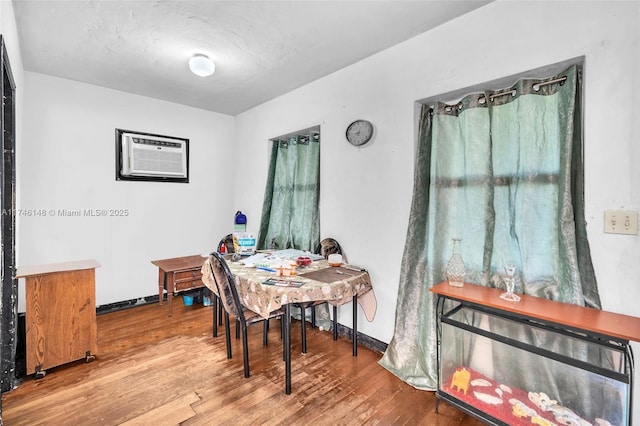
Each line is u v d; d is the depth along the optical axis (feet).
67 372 6.97
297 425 5.43
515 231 6.06
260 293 6.43
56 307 6.96
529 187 5.78
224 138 13.85
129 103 11.19
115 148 10.95
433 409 5.93
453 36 6.68
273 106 11.73
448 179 6.97
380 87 8.08
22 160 9.24
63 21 6.75
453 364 5.83
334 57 8.38
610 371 4.16
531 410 5.07
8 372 6.26
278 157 12.00
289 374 6.31
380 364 7.45
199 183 13.10
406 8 6.30
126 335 8.95
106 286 10.91
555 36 5.39
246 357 6.86
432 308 6.79
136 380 6.72
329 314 9.46
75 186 10.20
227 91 11.00
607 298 4.93
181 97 11.64
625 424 4.15
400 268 7.59
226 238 11.35
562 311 4.76
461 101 6.83
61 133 9.90
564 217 5.25
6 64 5.69
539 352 4.68
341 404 6.02
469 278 6.61
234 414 5.69
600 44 4.97
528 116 5.80
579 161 5.30
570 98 5.31
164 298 12.16
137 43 7.69
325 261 8.91
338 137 9.18
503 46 5.99
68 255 10.13
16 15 6.49
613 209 4.87
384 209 8.00
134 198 11.44
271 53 8.16
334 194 9.28
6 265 6.34
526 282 5.73
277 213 11.95
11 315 6.34
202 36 7.38
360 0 6.06
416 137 7.41
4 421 5.44
